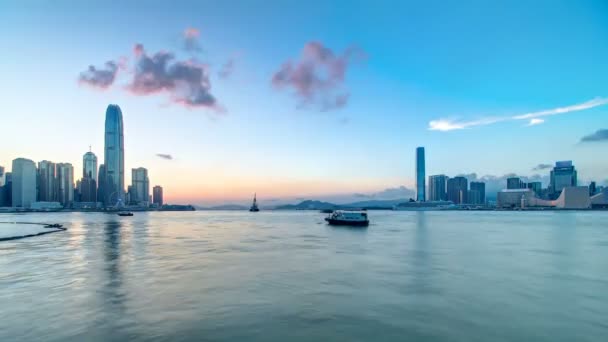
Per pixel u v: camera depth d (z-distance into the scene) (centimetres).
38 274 3381
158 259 4366
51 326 1966
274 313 2195
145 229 11019
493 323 2034
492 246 5825
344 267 3778
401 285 2931
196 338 1809
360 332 1902
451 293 2678
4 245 6100
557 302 2445
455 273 3447
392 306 2345
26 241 6862
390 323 2031
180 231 10000
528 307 2330
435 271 3547
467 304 2397
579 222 15500
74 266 3841
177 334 1859
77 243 6438
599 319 2100
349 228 11394
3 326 1966
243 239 7312
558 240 6888
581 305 2380
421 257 4531
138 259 4362
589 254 4828
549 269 3666
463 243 6344
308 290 2753
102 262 4122
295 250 5309
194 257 4544
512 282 3052
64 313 2180
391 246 5856
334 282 3036
